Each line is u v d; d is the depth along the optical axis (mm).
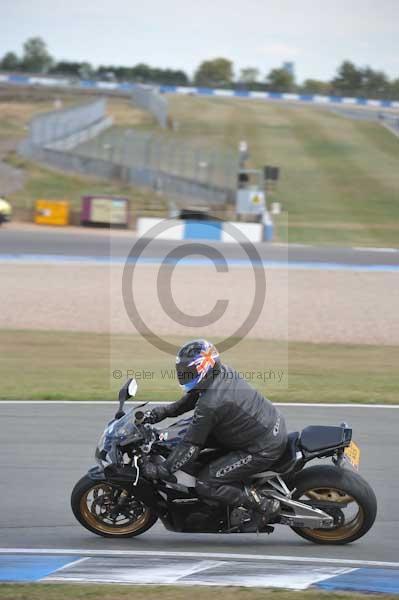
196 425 21094
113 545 21859
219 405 21078
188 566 19812
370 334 58531
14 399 37719
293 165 190375
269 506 21688
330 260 93438
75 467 28016
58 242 99188
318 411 36562
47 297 67375
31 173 161125
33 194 144000
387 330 60000
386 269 88375
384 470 28312
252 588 17562
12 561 20078
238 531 22000
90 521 22453
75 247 95875
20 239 100062
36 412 35281
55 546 21547
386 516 24266
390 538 22688
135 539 22516
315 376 45094
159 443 22250
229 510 21953
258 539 22766
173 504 22094
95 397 38344
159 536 22891
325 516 21812
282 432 21859
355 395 39969
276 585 18047
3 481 26438
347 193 160500
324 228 124125
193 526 22094
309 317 63188
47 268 81188
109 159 168750
